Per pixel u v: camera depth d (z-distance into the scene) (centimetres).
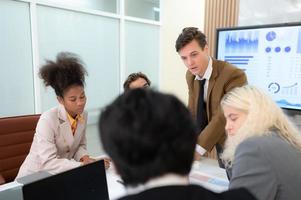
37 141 147
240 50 285
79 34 291
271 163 88
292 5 263
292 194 87
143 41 359
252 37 275
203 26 326
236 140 104
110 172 142
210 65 181
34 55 256
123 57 335
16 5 240
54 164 139
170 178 47
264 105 103
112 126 46
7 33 238
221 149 167
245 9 291
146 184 47
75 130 158
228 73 176
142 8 350
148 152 45
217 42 298
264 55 270
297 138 100
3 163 177
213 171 154
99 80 317
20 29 246
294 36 251
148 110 46
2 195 109
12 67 244
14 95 248
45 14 260
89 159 160
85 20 294
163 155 45
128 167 46
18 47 246
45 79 143
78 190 96
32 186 83
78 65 144
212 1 311
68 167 137
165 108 47
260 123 100
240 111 104
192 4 338
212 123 167
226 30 290
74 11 282
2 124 178
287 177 87
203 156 181
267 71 271
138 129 45
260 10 282
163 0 368
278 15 272
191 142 47
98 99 318
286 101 262
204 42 178
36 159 147
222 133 164
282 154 90
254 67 278
